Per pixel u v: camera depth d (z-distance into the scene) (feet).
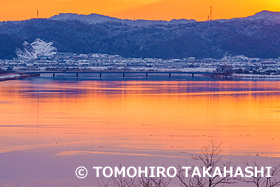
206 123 410.93
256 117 453.17
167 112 491.31
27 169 263.49
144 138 338.13
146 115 465.47
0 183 242.58
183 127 387.55
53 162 275.39
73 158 282.56
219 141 328.70
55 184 240.53
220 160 277.03
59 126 388.78
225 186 230.48
